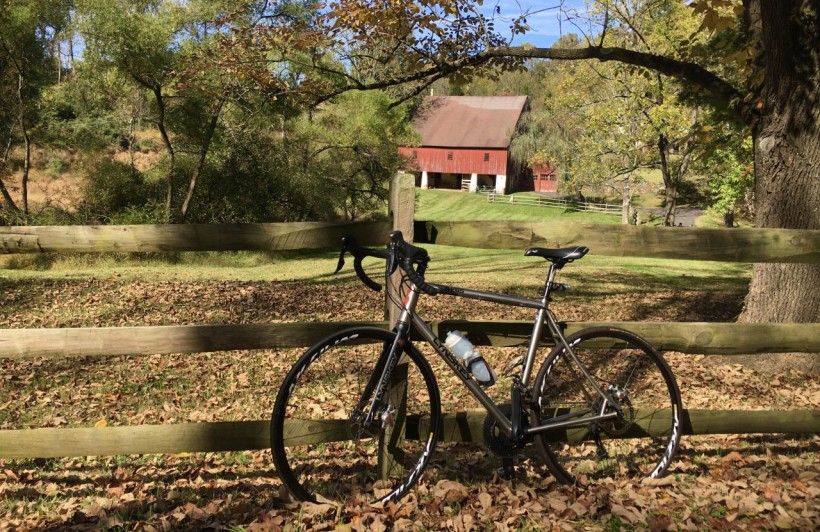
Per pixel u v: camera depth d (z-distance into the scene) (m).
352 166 32.25
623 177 39.28
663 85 30.09
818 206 6.08
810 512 3.24
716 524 3.17
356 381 5.61
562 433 3.66
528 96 70.31
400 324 3.32
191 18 20.81
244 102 19.19
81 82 24.83
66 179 32.88
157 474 3.99
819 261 3.75
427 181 70.00
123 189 26.22
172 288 13.44
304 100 12.12
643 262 21.95
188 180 27.05
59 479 3.87
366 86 11.08
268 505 3.36
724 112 8.52
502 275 16.73
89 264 20.25
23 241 3.30
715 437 4.49
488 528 3.13
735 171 29.27
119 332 3.27
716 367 6.66
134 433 3.35
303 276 17.34
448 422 3.57
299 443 3.35
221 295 12.71
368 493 3.44
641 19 18.31
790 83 6.07
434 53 10.16
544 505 3.34
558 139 41.97
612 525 3.17
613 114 32.44
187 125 24.39
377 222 3.47
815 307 6.30
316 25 11.38
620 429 3.71
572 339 3.58
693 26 22.73
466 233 3.55
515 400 3.46
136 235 3.35
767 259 3.72
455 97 71.94
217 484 3.75
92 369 7.00
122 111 26.33
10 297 12.09
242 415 5.51
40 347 3.22
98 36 20.31
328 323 3.43
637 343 3.69
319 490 3.51
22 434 3.30
